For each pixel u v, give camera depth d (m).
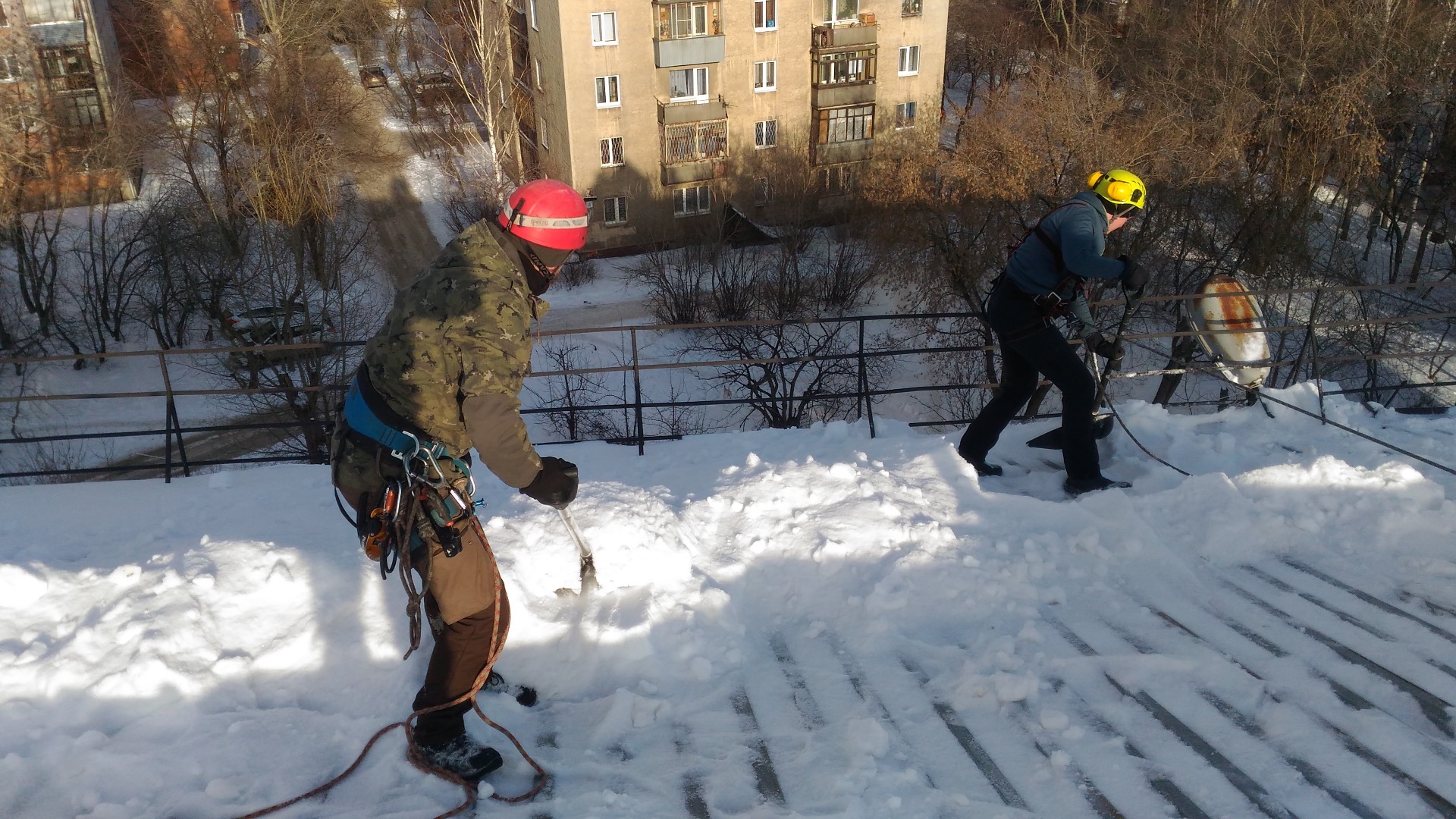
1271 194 22.83
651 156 30.33
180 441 5.43
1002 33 38.62
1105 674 3.13
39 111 27.55
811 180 31.09
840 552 3.74
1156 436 5.19
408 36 39.03
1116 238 22.98
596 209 30.45
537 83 32.09
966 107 38.84
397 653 3.17
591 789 2.67
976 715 2.95
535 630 3.28
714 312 27.11
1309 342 5.87
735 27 29.50
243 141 27.52
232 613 3.27
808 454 5.09
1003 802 2.57
